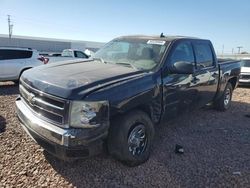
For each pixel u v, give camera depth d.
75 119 3.27
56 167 3.89
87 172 3.81
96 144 3.39
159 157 4.37
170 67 4.56
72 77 3.72
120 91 3.62
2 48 11.84
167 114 4.66
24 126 3.89
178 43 4.98
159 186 3.57
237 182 3.73
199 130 5.81
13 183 3.48
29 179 3.58
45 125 3.43
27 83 3.93
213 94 6.51
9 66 11.87
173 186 3.59
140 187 3.54
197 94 5.53
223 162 4.30
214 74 6.25
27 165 3.90
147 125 4.09
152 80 4.17
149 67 4.45
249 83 13.45
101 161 4.11
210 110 7.65
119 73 4.00
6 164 3.91
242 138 5.45
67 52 18.98
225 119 6.83
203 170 4.02
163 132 5.54
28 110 3.86
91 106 3.31
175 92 4.71
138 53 4.84
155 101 4.26
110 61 4.88
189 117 6.80
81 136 3.24
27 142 4.63
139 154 4.03
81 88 3.38
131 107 3.78
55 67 4.35
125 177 3.74
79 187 3.47
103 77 3.76
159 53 4.67
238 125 6.35
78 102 3.27
